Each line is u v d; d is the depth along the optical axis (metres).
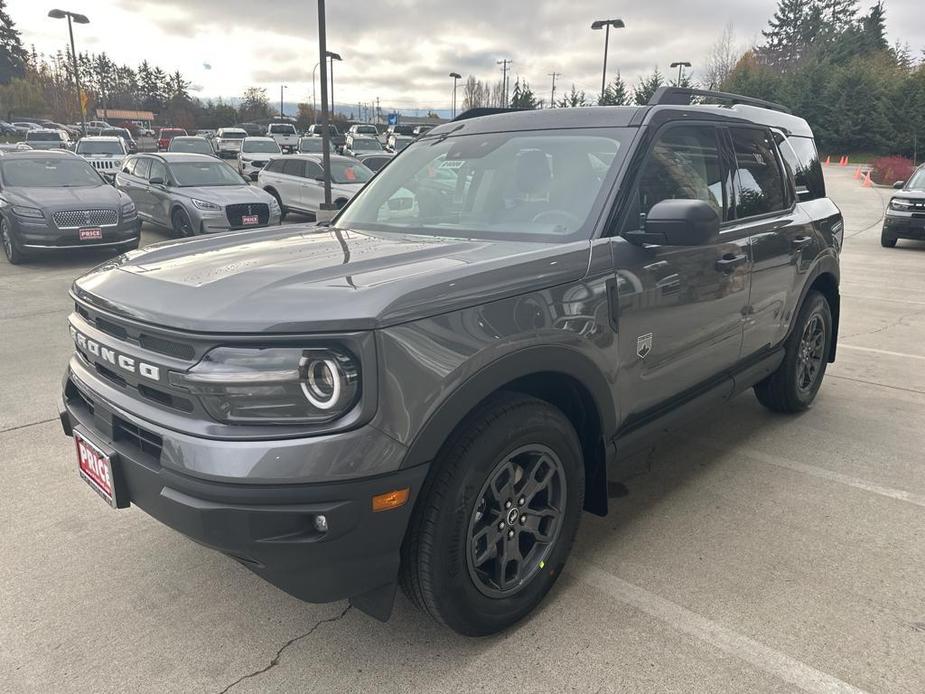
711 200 3.32
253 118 79.75
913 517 3.29
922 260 12.24
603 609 2.60
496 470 2.25
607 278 2.57
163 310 2.04
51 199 10.24
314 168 15.38
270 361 1.89
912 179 14.14
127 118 75.25
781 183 4.06
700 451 4.06
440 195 3.24
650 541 3.08
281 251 2.59
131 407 2.16
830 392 5.11
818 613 2.57
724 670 2.28
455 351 2.05
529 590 2.49
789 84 58.22
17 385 5.07
